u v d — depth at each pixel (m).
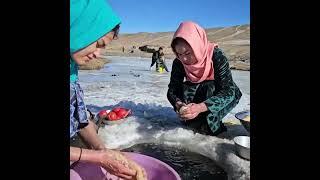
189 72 2.77
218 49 2.75
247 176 1.81
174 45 2.70
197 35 2.64
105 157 1.44
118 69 13.06
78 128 1.87
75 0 1.50
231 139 2.53
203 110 2.55
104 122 2.82
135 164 1.46
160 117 3.20
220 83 2.68
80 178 1.52
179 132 2.58
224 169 1.95
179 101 2.80
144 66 15.65
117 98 4.95
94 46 1.59
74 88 1.86
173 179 1.49
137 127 2.76
